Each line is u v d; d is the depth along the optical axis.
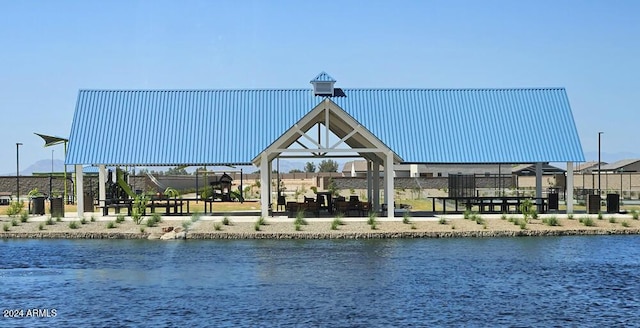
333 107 38.00
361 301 20.89
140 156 41.34
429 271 25.47
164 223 37.28
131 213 40.19
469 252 29.80
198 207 50.50
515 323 18.55
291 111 43.09
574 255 29.03
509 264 26.91
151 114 43.41
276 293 21.98
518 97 44.34
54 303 20.84
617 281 23.81
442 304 20.55
